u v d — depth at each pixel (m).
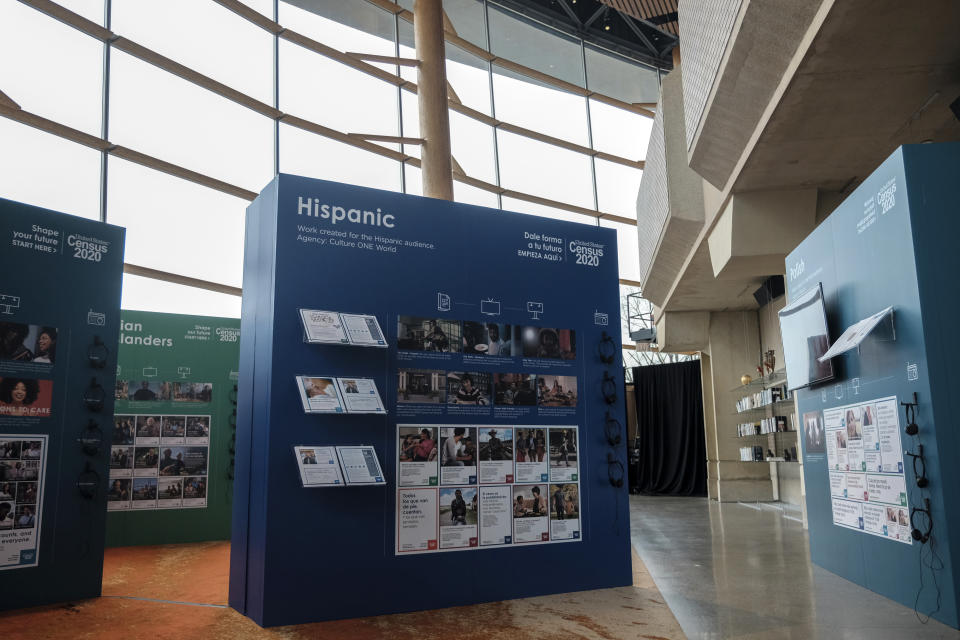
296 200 4.85
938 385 4.50
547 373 5.60
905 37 5.47
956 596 4.28
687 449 19.42
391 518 4.78
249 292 5.21
